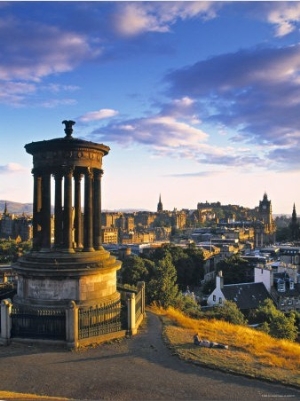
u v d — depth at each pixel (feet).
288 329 178.40
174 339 77.46
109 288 90.58
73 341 73.10
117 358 68.33
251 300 315.58
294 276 358.23
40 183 93.61
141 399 53.06
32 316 76.13
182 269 449.48
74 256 86.38
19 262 88.84
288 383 57.62
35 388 56.65
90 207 91.45
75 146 88.07
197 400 52.75
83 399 53.06
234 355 68.95
